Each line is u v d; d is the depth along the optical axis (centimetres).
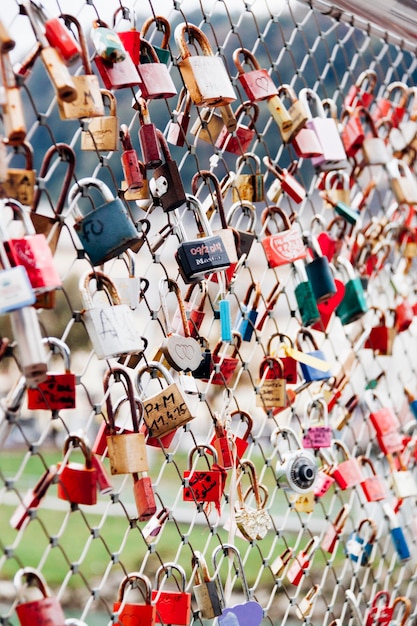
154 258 213
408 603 294
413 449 314
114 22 206
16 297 152
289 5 265
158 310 211
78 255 187
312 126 266
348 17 289
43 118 177
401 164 315
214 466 221
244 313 240
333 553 268
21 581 165
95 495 176
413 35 303
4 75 162
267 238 245
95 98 183
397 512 295
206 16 231
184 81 219
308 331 259
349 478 271
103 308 182
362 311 277
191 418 202
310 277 257
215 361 230
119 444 185
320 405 262
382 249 311
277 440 245
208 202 235
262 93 246
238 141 237
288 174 256
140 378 203
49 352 177
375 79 308
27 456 171
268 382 241
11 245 161
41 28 173
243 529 226
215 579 213
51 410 175
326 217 310
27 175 170
